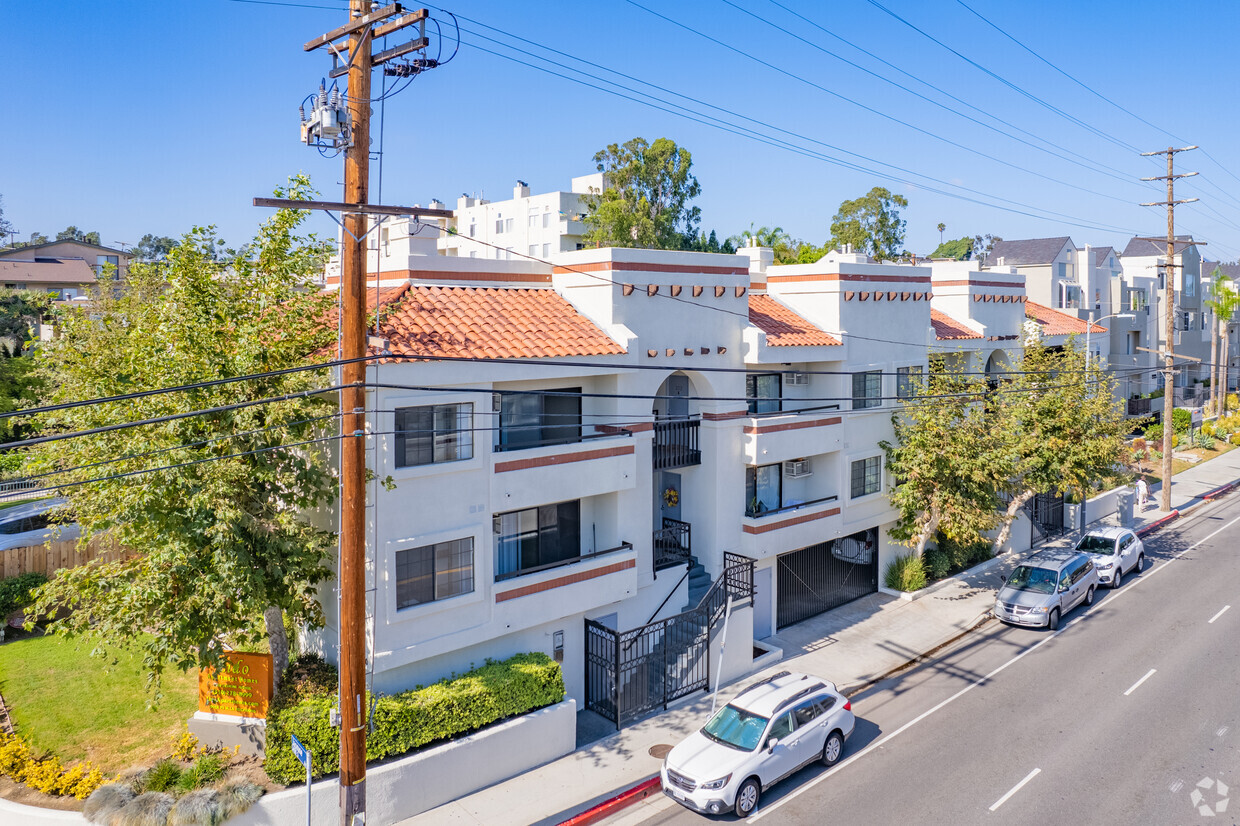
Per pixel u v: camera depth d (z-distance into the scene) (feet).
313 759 46.93
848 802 50.24
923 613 83.51
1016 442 88.33
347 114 37.96
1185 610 82.79
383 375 50.24
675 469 72.33
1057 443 91.71
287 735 46.60
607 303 63.82
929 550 95.14
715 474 72.74
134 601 43.60
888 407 86.12
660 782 52.60
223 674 50.60
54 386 59.57
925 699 64.54
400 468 51.37
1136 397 191.21
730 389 73.36
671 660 66.90
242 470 44.45
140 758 50.67
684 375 77.05
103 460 43.65
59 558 73.15
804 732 53.06
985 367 105.70
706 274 70.49
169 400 44.24
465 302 61.67
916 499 83.97
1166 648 72.74
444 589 54.34
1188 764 52.95
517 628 57.52
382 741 48.37
